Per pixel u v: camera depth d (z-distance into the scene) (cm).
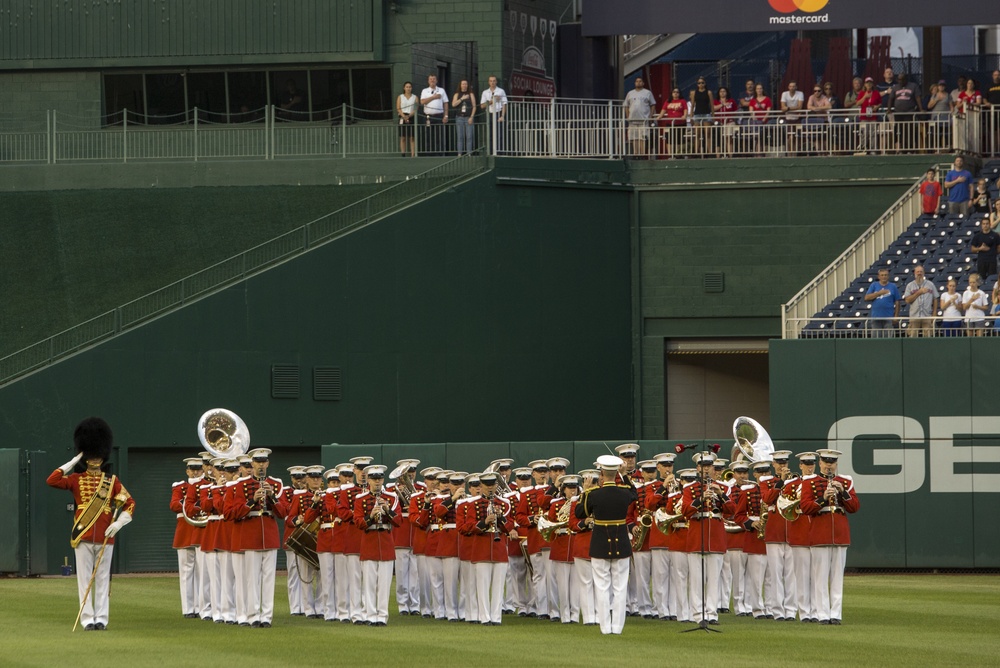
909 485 12838
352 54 16038
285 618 9175
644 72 18725
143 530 13825
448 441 14625
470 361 14762
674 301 15512
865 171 15300
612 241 15525
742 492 9138
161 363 13862
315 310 14300
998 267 13775
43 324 15125
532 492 9225
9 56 16400
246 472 8400
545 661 6725
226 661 6744
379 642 7600
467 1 15962
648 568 9200
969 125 15388
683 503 8631
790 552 8944
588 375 15288
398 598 9575
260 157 15650
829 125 15450
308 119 16238
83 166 15625
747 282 15425
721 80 18612
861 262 14388
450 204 14775
